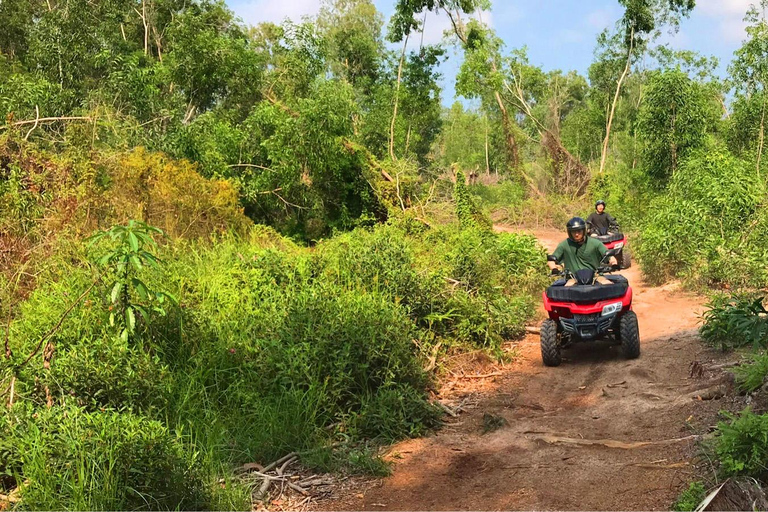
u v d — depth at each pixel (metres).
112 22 26.38
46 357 5.61
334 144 16.17
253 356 6.63
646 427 5.61
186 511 4.38
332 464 5.30
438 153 51.62
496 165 51.09
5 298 7.77
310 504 4.74
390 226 15.60
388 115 28.00
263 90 18.66
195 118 16.67
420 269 9.55
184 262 8.98
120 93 16.20
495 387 7.39
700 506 3.89
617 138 45.34
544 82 41.34
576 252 8.38
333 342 6.57
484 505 4.51
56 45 20.56
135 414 5.31
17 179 10.07
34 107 15.27
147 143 14.20
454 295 9.09
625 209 25.06
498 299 9.80
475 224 16.61
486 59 33.72
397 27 30.19
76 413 4.75
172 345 6.64
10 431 4.79
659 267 12.98
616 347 8.41
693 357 7.35
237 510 4.52
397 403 6.15
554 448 5.40
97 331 6.51
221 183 12.68
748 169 16.02
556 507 4.36
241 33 28.44
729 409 5.51
